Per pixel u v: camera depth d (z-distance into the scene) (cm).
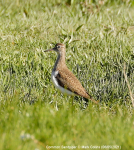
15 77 2792
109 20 3594
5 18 3706
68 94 2531
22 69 2848
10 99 2477
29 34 3288
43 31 3353
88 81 2833
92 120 2056
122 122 2094
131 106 2630
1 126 1923
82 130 1927
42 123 1939
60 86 2545
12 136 1788
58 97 2631
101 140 1825
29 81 2755
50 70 2911
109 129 1956
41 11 4047
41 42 3181
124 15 3928
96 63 3020
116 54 3100
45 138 1795
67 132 1886
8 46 3111
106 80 2847
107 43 3250
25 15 3772
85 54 3098
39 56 3033
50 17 3741
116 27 3559
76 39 3231
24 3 4238
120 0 4472
